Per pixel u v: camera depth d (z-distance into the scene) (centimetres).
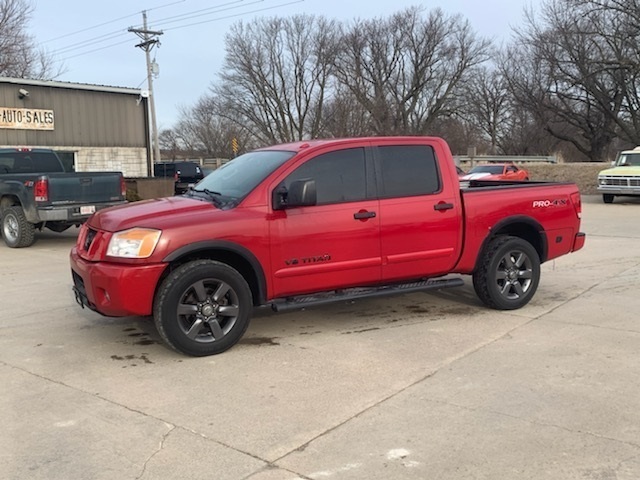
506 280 633
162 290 478
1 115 1847
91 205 1123
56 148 1981
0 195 1168
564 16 3550
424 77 5931
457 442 343
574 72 3712
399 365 472
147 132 2219
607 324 578
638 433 350
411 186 575
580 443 339
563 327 570
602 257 981
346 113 5150
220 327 505
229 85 6125
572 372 449
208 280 492
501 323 589
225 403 404
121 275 470
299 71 6006
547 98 4159
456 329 570
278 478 309
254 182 524
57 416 387
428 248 580
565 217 662
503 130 5972
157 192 1764
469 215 598
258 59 5956
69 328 591
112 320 620
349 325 590
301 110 6116
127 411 394
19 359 499
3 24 3531
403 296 712
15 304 692
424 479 305
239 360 490
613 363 467
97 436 359
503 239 628
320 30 5897
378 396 412
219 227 490
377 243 554
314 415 383
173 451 339
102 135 2102
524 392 413
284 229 515
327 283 542
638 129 3762
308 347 521
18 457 334
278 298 530
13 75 3662
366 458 327
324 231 530
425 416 378
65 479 311
